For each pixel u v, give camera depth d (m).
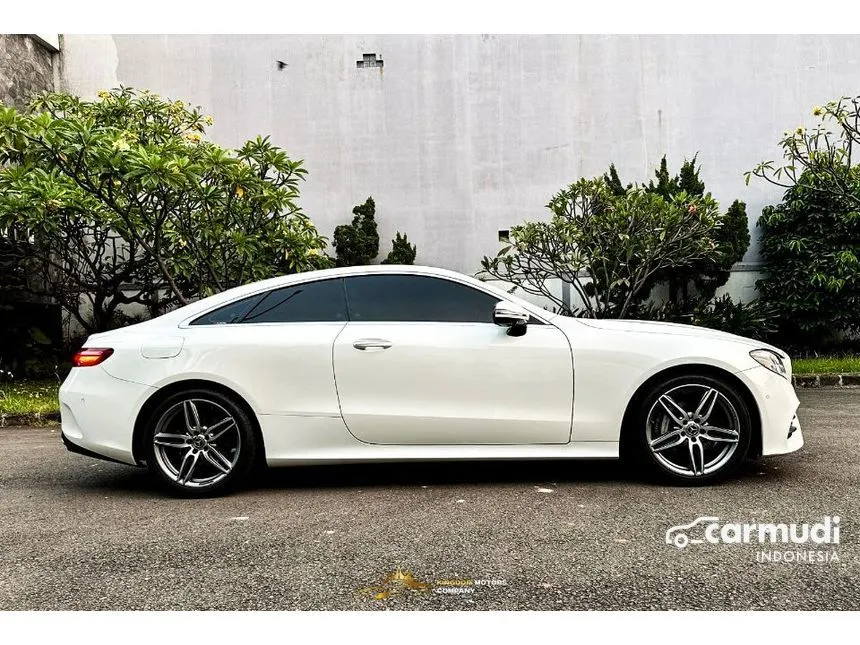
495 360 4.11
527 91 11.75
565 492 4.04
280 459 4.11
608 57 11.68
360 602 2.58
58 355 11.60
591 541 3.18
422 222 11.80
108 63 12.16
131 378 4.12
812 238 10.65
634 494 3.95
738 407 4.05
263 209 7.43
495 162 11.76
